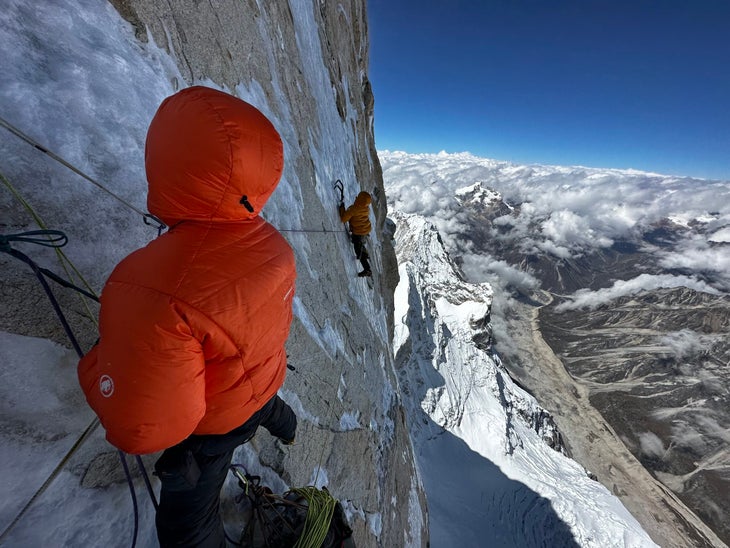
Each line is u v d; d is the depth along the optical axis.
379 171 20.78
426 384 89.69
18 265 2.20
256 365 1.70
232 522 3.24
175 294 1.33
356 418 7.98
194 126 1.31
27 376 2.18
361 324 10.57
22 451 2.12
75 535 2.28
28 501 2.10
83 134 2.71
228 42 5.06
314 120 9.32
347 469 6.62
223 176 1.35
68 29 2.86
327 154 10.09
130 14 3.45
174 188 1.41
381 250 20.42
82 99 2.77
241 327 1.50
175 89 3.80
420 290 125.12
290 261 1.79
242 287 1.47
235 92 5.07
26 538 2.06
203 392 1.48
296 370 5.41
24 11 2.59
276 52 7.09
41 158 2.40
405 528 10.20
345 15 16.17
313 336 6.31
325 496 3.49
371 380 10.38
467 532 59.22
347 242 10.39
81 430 2.41
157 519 2.23
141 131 3.21
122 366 1.32
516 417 102.00
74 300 2.45
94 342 2.55
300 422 5.15
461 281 183.25
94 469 2.47
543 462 86.81
